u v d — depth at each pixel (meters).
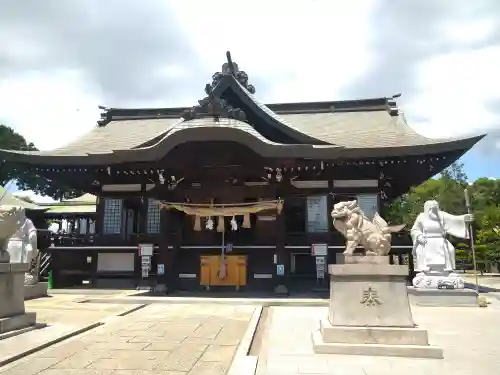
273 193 20.17
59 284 22.09
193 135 18.66
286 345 8.23
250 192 20.27
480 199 58.22
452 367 6.61
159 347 8.15
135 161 19.94
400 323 7.81
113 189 23.36
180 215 21.31
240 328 10.23
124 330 9.93
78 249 22.23
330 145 20.97
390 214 51.31
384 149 20.48
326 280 20.28
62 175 23.83
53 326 10.05
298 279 21.17
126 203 23.69
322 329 8.16
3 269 8.84
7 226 9.27
